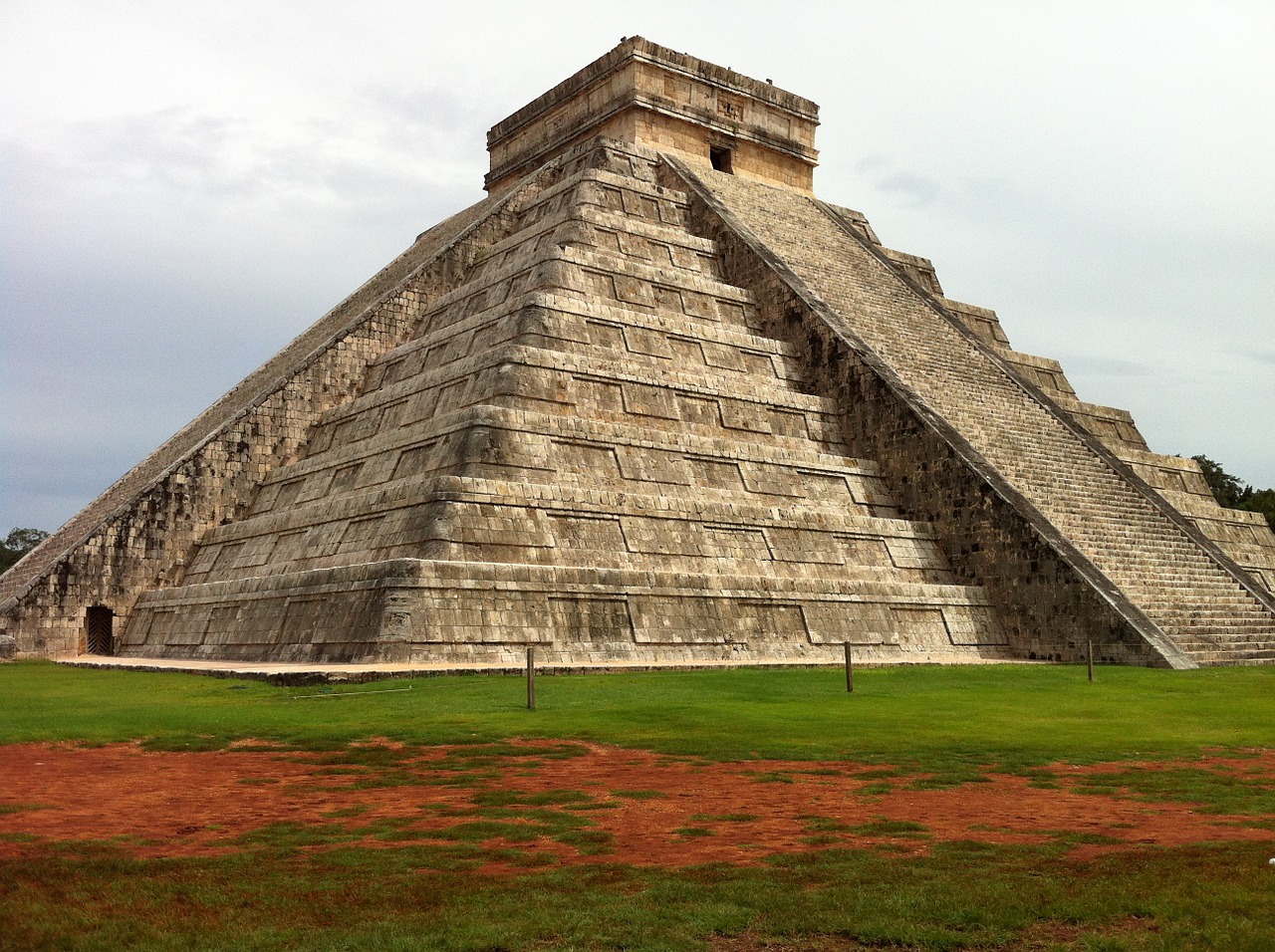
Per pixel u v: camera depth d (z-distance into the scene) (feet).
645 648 88.12
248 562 109.81
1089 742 50.19
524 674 75.66
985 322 159.43
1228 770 43.47
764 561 100.78
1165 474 145.79
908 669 85.40
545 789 39.27
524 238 133.80
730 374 116.57
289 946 22.39
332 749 47.70
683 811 35.55
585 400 103.91
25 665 102.94
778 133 170.71
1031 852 29.66
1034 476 115.96
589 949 22.52
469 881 27.12
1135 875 26.84
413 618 79.97
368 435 116.37
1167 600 104.99
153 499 119.65
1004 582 105.29
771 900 25.27
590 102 163.84
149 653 110.63
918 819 34.40
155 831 32.89
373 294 156.66
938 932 23.25
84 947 22.35
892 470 116.37
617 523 94.79
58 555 118.21
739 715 57.06
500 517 88.99
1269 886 25.67
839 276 143.23
